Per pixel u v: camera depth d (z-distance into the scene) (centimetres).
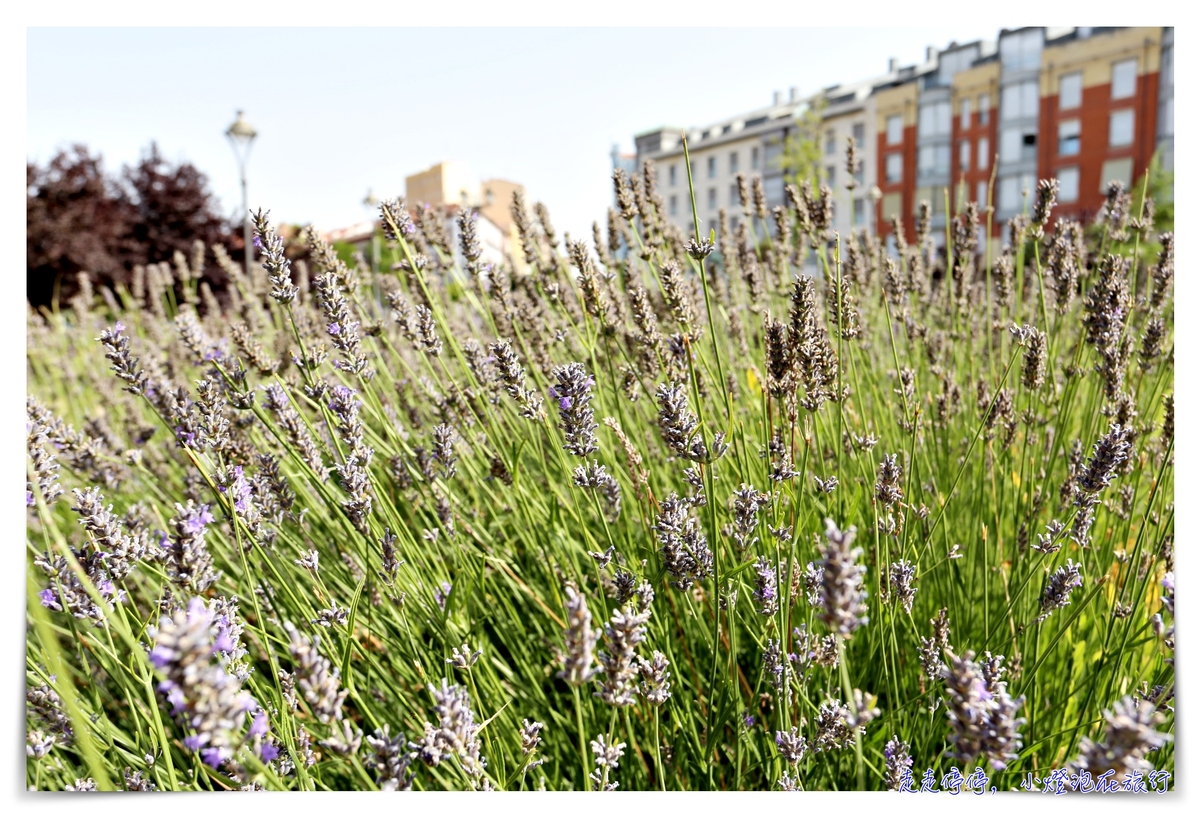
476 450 213
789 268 304
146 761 133
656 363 190
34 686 135
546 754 173
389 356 294
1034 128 2386
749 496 134
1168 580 135
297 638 91
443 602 170
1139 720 81
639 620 104
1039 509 190
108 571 121
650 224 236
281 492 162
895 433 243
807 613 159
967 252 262
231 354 197
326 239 196
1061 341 291
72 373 405
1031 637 173
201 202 1223
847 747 144
